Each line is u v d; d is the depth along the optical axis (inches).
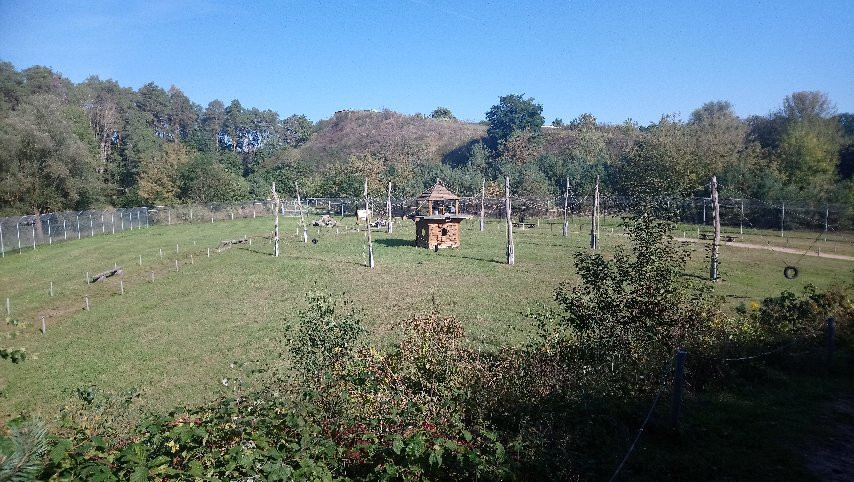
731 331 433.7
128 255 1496.1
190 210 2549.2
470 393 322.0
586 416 305.4
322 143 5236.2
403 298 876.6
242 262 1328.7
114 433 278.4
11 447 133.2
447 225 1539.1
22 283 1139.3
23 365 615.5
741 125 2957.7
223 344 658.8
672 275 384.5
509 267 1180.5
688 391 354.6
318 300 400.5
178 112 5187.0
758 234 1743.4
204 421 246.1
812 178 2162.9
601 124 4473.4
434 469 240.2
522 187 2733.8
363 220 2492.6
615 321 381.1
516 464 246.1
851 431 303.3
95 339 717.3
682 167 2218.3
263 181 3363.7
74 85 3567.9
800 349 424.5
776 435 297.9
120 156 3403.1
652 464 267.3
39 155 1935.3
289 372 512.1
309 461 221.0
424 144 4566.9
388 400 290.8
